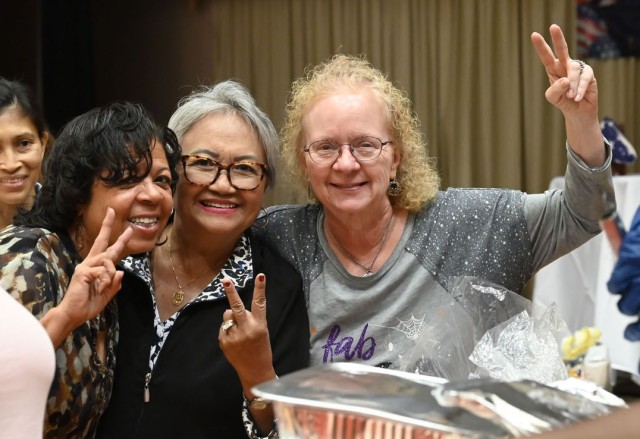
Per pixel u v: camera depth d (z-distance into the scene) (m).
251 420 1.56
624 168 3.57
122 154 1.45
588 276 3.06
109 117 1.48
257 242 1.87
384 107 1.82
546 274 3.12
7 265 1.33
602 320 2.87
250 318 1.47
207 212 1.74
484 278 1.79
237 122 1.76
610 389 2.86
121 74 6.37
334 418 0.79
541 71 5.81
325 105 1.80
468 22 5.84
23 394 1.00
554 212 1.80
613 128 3.54
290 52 6.08
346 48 6.01
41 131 2.33
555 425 0.75
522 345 1.47
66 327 1.26
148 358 1.62
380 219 1.84
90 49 6.23
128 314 1.66
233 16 6.15
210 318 1.68
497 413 0.78
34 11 5.78
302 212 1.95
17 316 1.04
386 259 1.82
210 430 1.60
